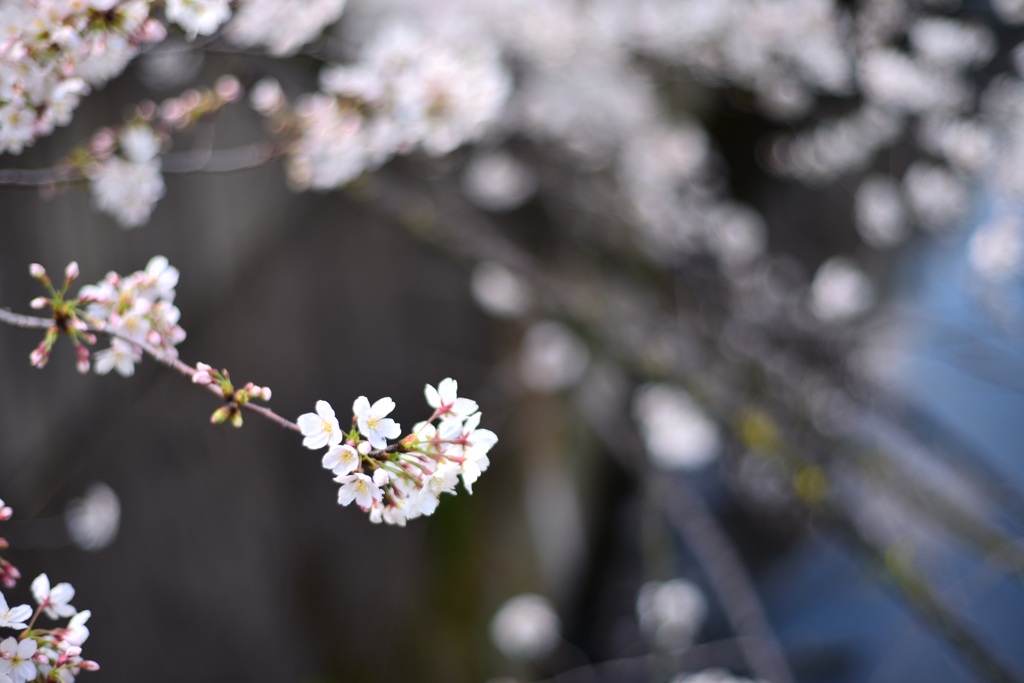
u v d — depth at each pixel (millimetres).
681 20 4258
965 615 3689
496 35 4117
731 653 4715
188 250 4320
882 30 4438
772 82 4684
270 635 4469
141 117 1826
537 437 5133
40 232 3844
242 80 3238
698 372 4738
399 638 4516
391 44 1901
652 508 4461
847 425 4816
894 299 5719
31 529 3787
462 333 5195
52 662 1148
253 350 4523
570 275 5078
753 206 6266
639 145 4902
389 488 1077
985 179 4383
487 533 4781
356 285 4914
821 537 5129
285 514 4605
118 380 4207
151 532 4180
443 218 4215
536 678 4523
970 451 4902
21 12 1332
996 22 4797
